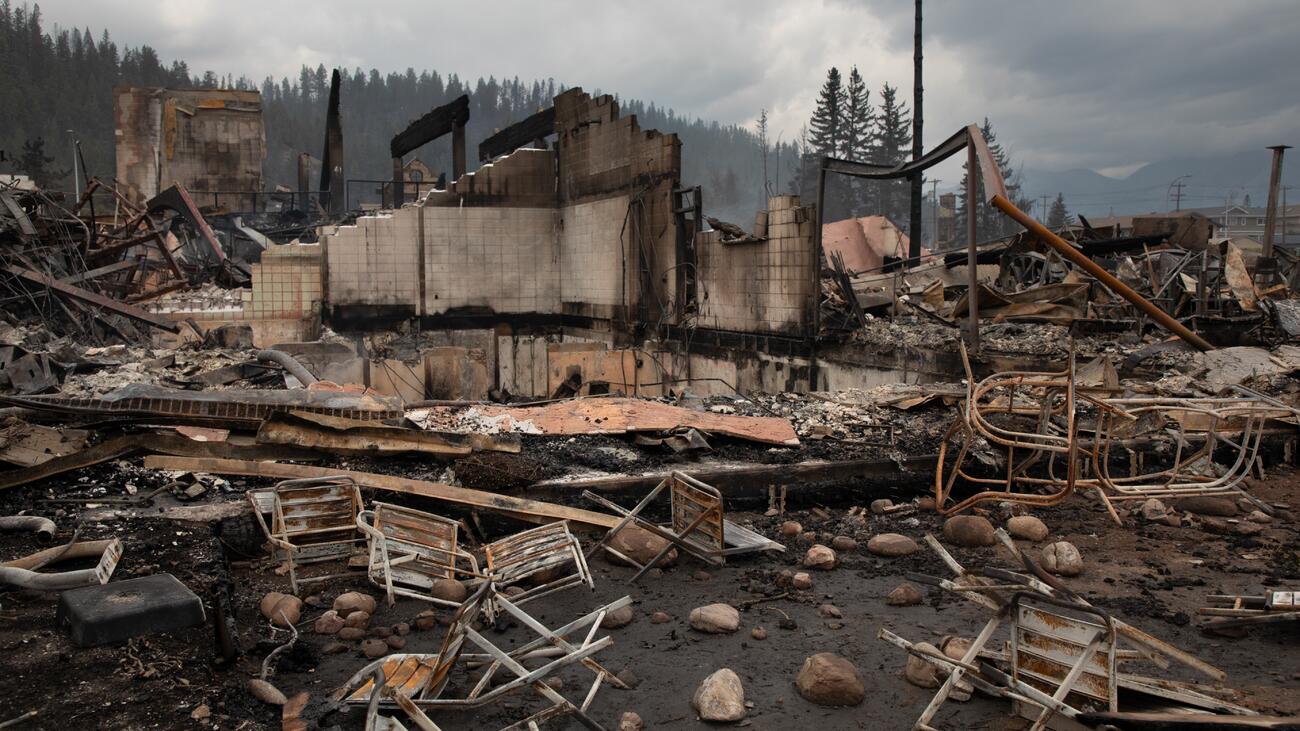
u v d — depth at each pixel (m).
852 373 14.23
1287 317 12.44
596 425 8.61
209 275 24.58
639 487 7.36
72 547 5.31
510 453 7.77
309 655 4.71
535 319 23.59
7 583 4.84
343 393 8.03
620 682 4.52
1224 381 10.27
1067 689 3.67
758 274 16.41
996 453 8.30
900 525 7.35
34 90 94.44
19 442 6.74
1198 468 8.24
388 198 39.97
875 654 4.91
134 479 6.95
